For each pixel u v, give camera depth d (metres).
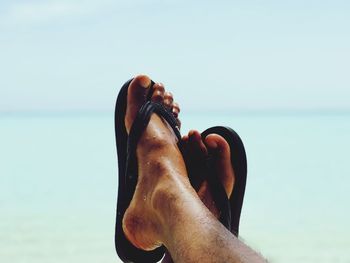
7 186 15.61
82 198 12.91
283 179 15.95
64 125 63.41
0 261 6.69
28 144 33.25
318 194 13.07
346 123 58.97
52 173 18.70
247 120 72.81
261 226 9.19
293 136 36.38
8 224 9.55
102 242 7.93
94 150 28.09
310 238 8.16
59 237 8.27
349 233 8.46
